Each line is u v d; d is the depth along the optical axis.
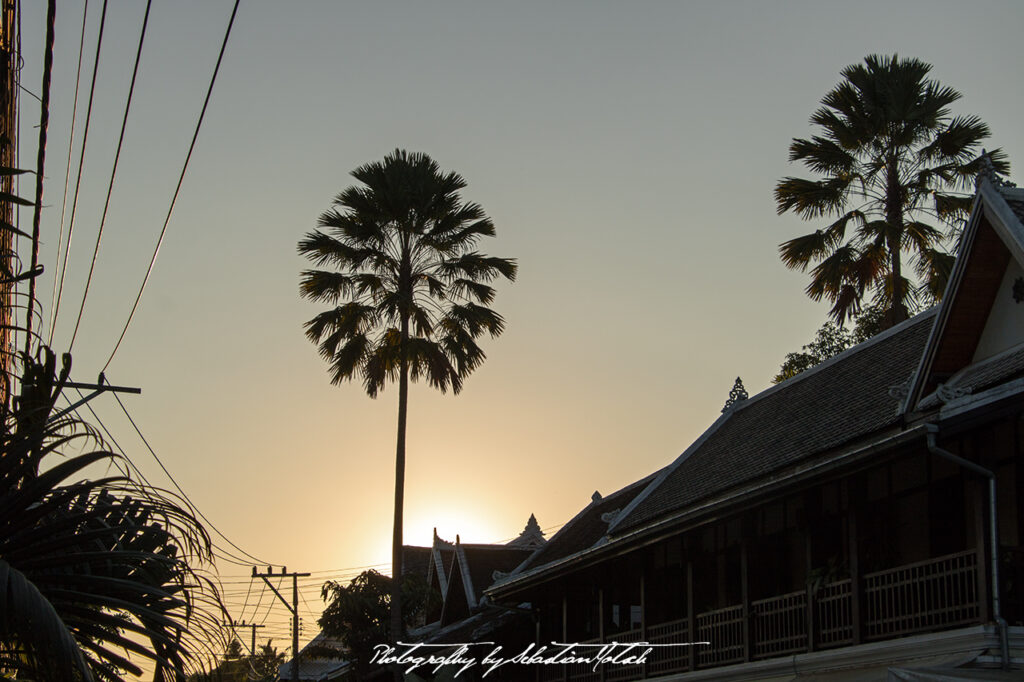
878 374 18.09
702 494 19.75
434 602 35.94
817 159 27.38
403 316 30.09
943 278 26.11
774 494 16.44
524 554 40.03
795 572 18.08
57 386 6.25
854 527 15.09
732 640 18.64
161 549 6.38
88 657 5.78
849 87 27.70
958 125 26.25
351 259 30.83
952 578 13.59
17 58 7.73
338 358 29.97
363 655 34.50
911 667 12.66
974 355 14.38
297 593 46.38
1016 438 13.69
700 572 20.88
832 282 26.95
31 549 5.72
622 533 22.05
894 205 27.08
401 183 30.72
